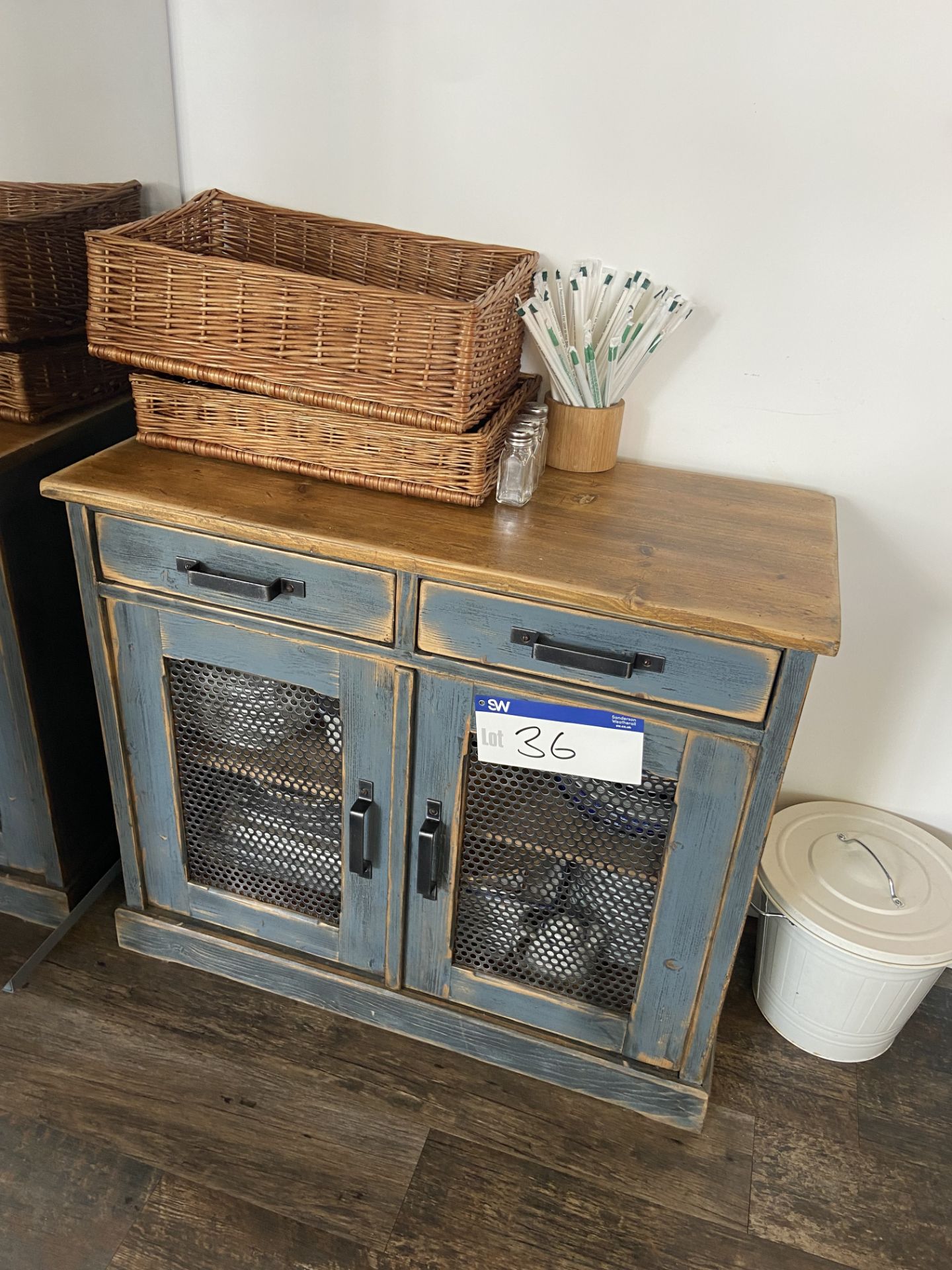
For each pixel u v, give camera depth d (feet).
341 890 5.14
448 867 4.79
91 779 5.94
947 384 4.67
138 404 4.73
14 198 4.78
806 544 4.35
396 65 4.72
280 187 5.18
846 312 4.64
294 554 4.20
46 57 4.65
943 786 5.78
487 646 4.13
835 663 5.57
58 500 4.75
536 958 5.01
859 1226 4.64
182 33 4.92
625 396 5.12
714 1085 5.26
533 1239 4.50
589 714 4.13
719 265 4.72
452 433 4.23
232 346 4.35
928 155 4.26
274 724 4.83
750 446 5.07
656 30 4.33
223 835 5.32
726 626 3.66
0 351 4.74
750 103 4.36
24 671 5.08
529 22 4.46
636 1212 4.64
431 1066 5.28
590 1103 5.14
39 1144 4.75
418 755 4.54
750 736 3.92
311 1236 4.45
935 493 4.93
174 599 4.54
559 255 4.93
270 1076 5.16
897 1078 5.38
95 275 4.40
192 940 5.60
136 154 5.22
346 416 4.39
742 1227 4.60
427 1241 4.46
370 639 4.30
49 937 5.77
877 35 4.11
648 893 4.61
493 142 4.77
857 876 5.31
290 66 4.86
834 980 5.07
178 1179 4.65
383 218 5.11
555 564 3.97
